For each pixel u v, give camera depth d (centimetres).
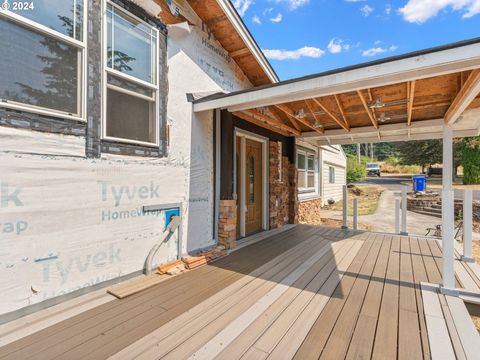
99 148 272
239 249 451
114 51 287
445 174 293
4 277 208
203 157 422
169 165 357
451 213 283
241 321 220
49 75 234
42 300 231
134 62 309
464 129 510
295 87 322
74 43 250
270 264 370
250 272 337
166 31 354
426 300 261
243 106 421
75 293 254
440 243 496
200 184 416
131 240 305
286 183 719
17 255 215
